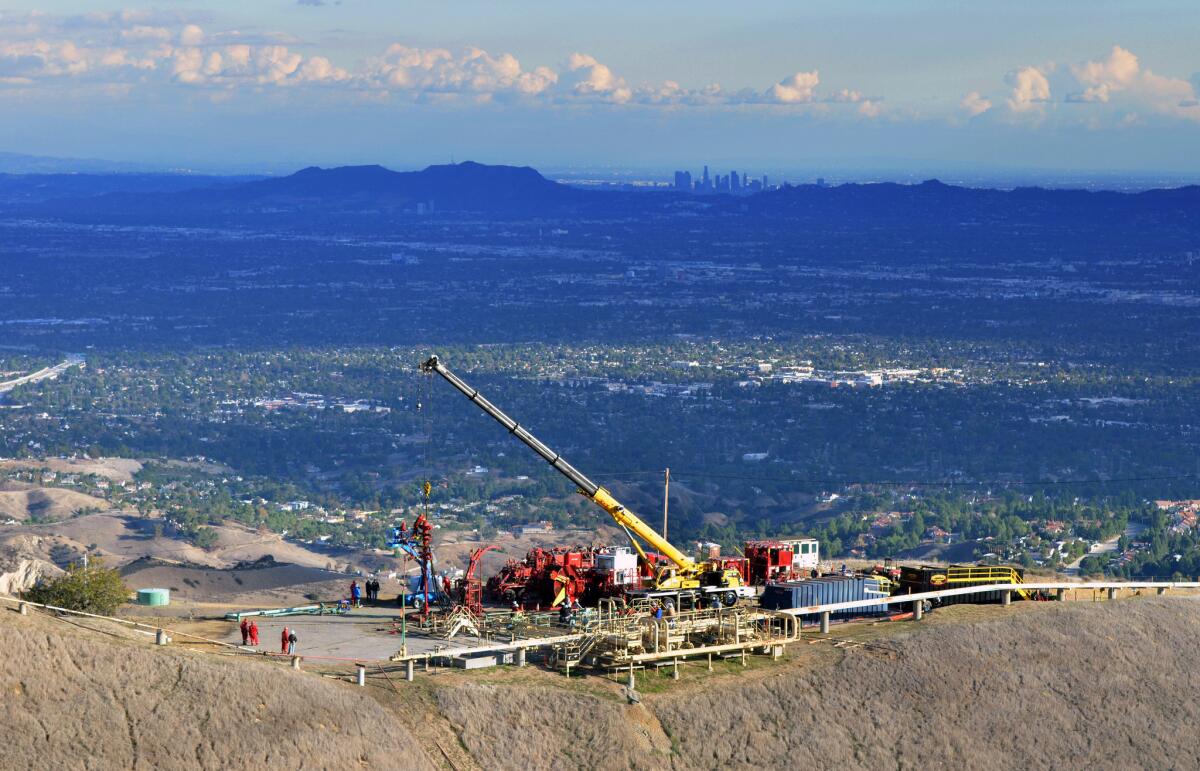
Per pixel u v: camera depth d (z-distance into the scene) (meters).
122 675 77.56
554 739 82.94
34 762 71.06
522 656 91.00
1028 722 93.25
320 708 79.12
